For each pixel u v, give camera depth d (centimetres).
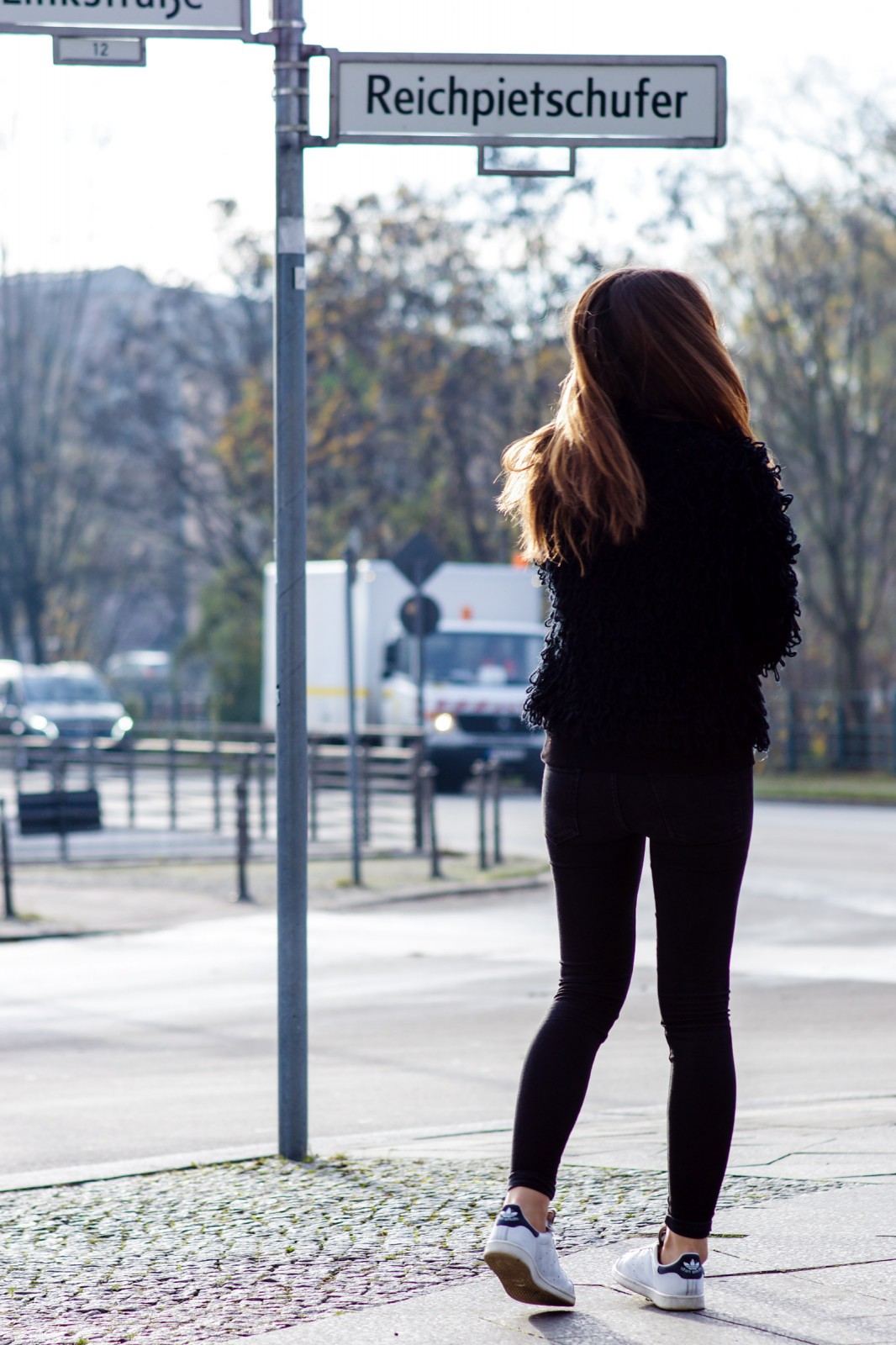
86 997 1869
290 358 917
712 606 562
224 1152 943
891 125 6031
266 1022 1678
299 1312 610
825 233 6350
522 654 5362
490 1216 754
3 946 2314
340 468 7400
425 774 3139
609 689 566
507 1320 588
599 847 590
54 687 7162
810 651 7219
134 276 8594
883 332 6650
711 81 905
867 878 2988
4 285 9175
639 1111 1110
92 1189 853
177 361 8450
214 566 8925
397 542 7606
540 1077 589
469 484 7481
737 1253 657
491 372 7225
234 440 7938
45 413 9269
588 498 563
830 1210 726
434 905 2739
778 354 6519
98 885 3008
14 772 3691
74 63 896
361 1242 711
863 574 7081
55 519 9481
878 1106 1055
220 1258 696
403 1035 1579
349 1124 1135
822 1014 1633
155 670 10831
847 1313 580
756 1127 972
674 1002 589
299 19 905
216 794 4022
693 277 603
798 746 6538
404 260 7262
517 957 2155
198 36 895
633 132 905
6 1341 590
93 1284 662
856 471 6800
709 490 561
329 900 2764
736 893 584
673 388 583
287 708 923
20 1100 1264
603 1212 745
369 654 5397
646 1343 553
